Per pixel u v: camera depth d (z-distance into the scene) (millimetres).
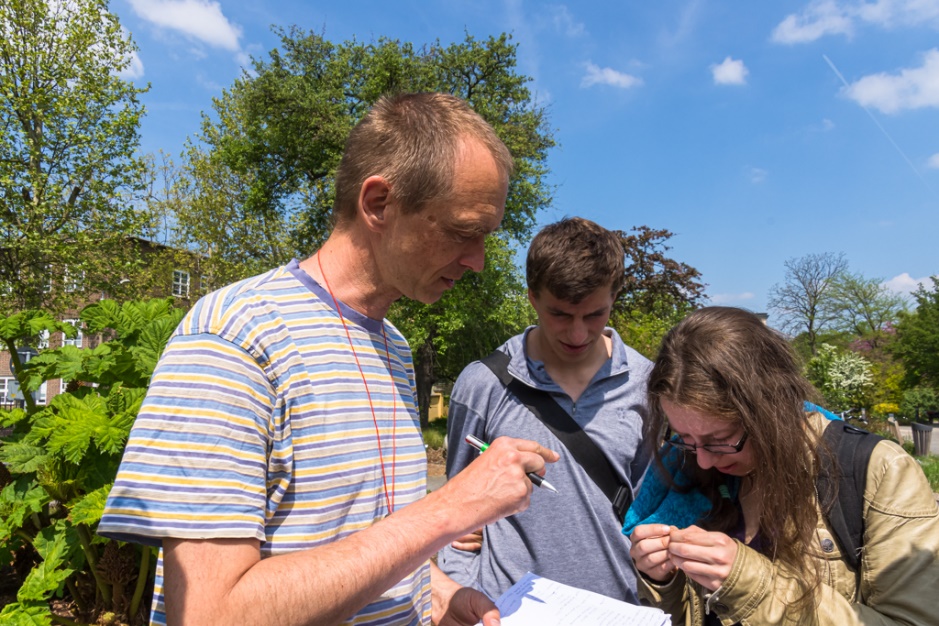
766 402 1331
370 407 1243
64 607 3711
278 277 1244
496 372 2197
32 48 13164
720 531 1585
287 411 1096
